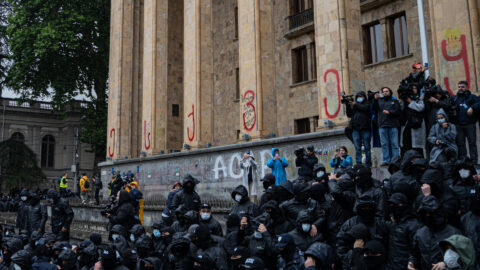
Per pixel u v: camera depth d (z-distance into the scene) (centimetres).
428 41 1808
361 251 561
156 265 752
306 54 2427
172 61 2656
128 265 790
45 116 5200
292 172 1535
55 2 3238
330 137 1410
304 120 2403
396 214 596
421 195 636
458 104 952
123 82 2755
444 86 1234
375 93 1055
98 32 3425
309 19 2342
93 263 823
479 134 1067
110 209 1064
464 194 681
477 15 1178
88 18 3225
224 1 2834
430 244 537
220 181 1870
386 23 2044
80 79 3544
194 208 979
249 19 1906
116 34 2834
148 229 1448
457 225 584
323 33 1554
